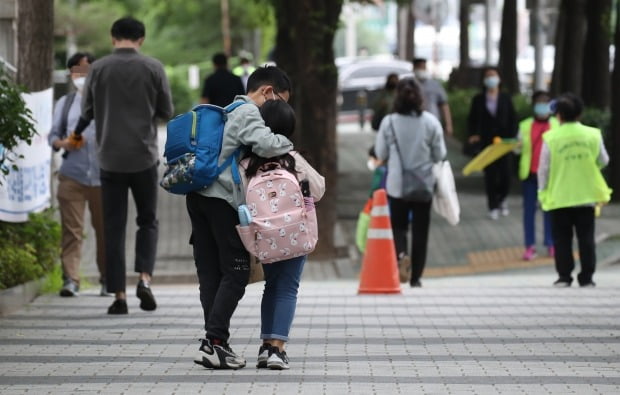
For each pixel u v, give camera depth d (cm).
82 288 3297
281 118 1781
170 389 1667
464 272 4153
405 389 1669
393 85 4819
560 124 3219
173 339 2148
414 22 11275
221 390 1658
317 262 4509
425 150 3080
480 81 9112
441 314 2556
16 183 2895
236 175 1772
